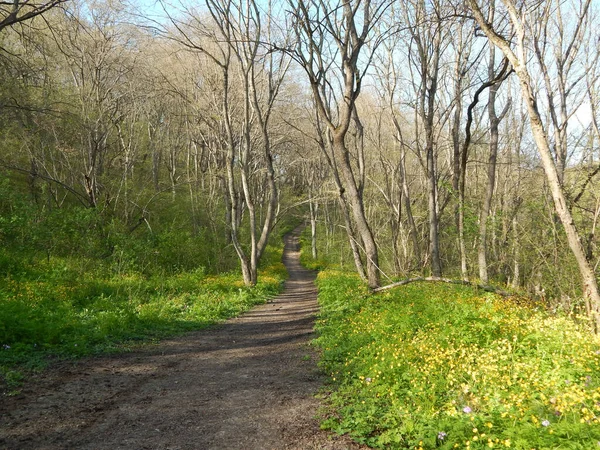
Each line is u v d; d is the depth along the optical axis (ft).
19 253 54.44
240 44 74.74
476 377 17.53
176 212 103.60
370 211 97.25
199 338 34.71
